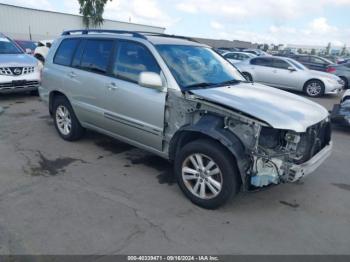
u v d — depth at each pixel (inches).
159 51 151.9
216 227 122.3
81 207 131.2
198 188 135.4
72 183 152.1
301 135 122.5
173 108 139.9
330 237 120.0
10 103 315.3
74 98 192.7
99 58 178.2
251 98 138.4
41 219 121.5
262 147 119.7
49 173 161.8
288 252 110.5
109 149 198.8
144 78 137.6
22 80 316.5
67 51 201.2
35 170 164.4
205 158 131.4
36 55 621.0
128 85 157.9
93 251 105.6
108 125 176.4
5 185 147.0
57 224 118.8
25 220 120.4
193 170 135.9
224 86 155.4
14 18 1063.6
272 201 144.6
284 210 137.5
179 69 149.8
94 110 180.1
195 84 147.2
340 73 562.9
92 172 165.3
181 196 144.3
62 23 1205.1
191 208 134.8
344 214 136.8
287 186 160.2
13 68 311.9
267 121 116.1
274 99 142.9
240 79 177.6
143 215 127.7
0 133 220.8
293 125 119.0
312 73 475.5
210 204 131.7
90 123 190.5
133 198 140.8
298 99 151.8
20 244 106.9
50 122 252.4
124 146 205.0
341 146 234.8
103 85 170.6
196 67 159.9
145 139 158.1
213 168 129.7
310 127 127.0
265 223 126.9
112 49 171.3
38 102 323.9
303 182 166.4
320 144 143.8
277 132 120.7
